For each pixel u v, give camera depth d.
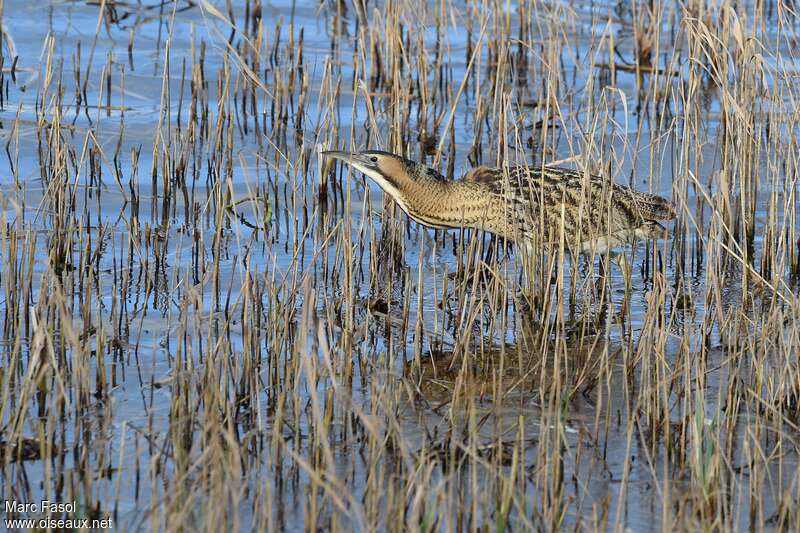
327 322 10.60
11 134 15.70
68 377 9.51
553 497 7.59
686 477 8.48
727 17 15.16
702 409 8.55
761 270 12.73
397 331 11.06
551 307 11.14
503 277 12.65
